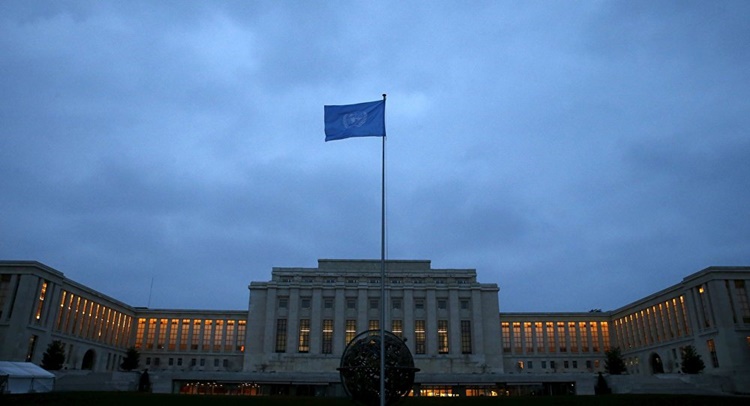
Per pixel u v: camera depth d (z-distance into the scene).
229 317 122.88
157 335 122.00
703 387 71.69
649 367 105.69
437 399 53.22
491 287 113.75
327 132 37.44
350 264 119.12
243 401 47.94
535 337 120.94
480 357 107.06
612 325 121.81
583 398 51.47
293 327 108.62
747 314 81.50
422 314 111.19
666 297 99.00
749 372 77.25
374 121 37.03
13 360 80.44
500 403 49.94
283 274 115.25
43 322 88.00
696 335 87.69
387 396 30.16
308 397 53.53
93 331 105.94
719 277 83.44
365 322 109.62
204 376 76.69
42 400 43.50
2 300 83.94
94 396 47.16
